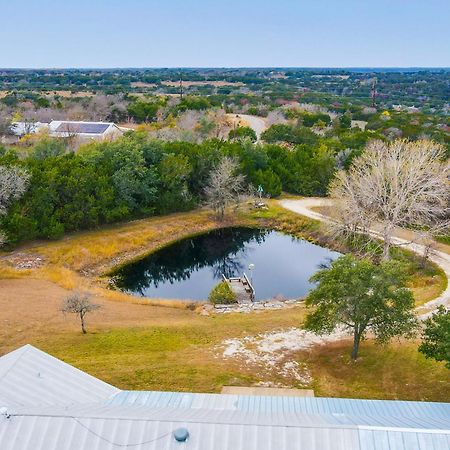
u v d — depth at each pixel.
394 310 26.08
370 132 95.12
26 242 48.94
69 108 127.31
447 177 51.25
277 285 45.50
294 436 13.99
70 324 33.56
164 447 13.77
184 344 30.67
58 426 14.26
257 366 27.59
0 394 16.64
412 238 50.66
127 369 26.22
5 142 89.75
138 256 51.34
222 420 14.66
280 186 68.44
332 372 26.83
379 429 14.16
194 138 83.06
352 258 27.14
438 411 18.28
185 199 61.50
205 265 51.50
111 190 54.34
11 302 36.56
